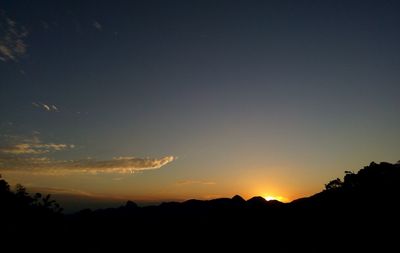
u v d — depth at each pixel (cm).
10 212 6019
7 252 5178
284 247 8400
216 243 10731
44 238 6162
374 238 6894
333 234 7944
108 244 8988
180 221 13612
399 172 9869
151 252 9781
